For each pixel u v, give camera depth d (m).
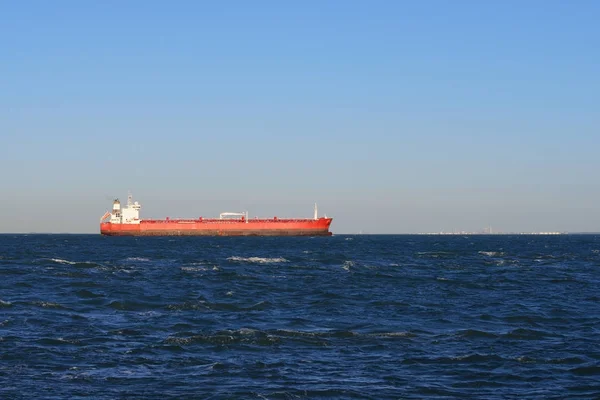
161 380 25.22
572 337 34.75
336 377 25.94
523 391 24.31
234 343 31.84
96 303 46.09
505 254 132.00
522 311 44.56
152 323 37.59
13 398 22.70
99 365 27.41
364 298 51.50
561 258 116.50
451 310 44.94
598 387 24.83
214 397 23.06
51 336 33.03
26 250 139.38
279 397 23.16
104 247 162.50
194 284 60.91
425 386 24.78
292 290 56.88
